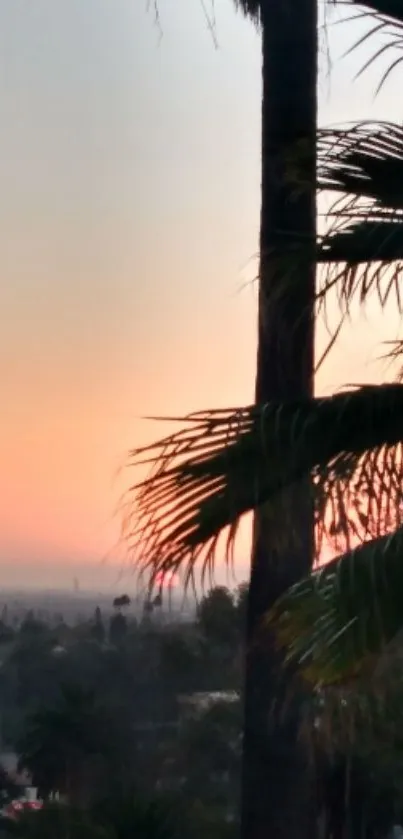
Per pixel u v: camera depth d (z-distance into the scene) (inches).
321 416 138.1
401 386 139.9
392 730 176.7
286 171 160.2
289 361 192.9
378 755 207.2
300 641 136.2
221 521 140.1
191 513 140.3
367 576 129.6
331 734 161.2
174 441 141.6
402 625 129.6
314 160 150.3
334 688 138.4
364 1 154.8
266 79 228.8
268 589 191.6
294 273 154.9
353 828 233.8
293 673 189.0
